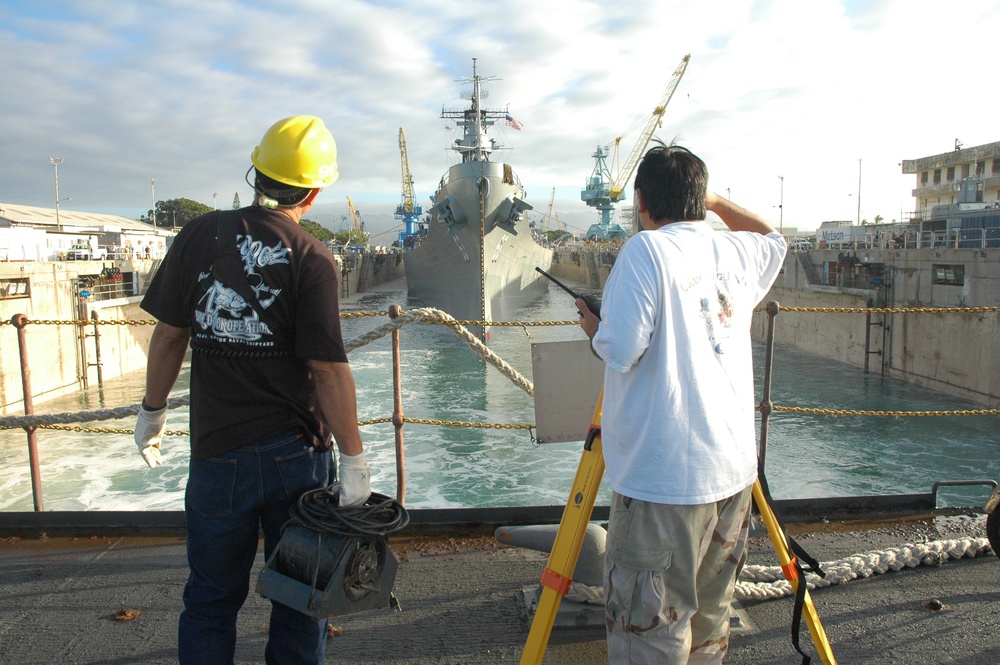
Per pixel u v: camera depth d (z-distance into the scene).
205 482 1.79
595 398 3.16
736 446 1.65
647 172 1.75
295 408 1.82
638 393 1.60
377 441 15.59
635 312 1.53
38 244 31.25
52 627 2.61
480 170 28.97
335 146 1.95
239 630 2.59
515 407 18.58
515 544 3.00
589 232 99.69
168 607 2.76
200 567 1.83
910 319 23.81
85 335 25.62
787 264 33.66
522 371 23.69
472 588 2.91
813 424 17.67
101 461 14.73
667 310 1.56
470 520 3.49
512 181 31.62
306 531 1.75
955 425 17.44
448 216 29.98
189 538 1.87
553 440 3.17
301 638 1.91
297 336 1.75
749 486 1.73
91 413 3.62
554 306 44.44
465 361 25.77
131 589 2.91
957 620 2.59
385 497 1.97
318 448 1.90
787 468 14.14
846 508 3.63
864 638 2.49
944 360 21.81
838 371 25.92
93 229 45.81
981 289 20.14
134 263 33.59
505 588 2.90
